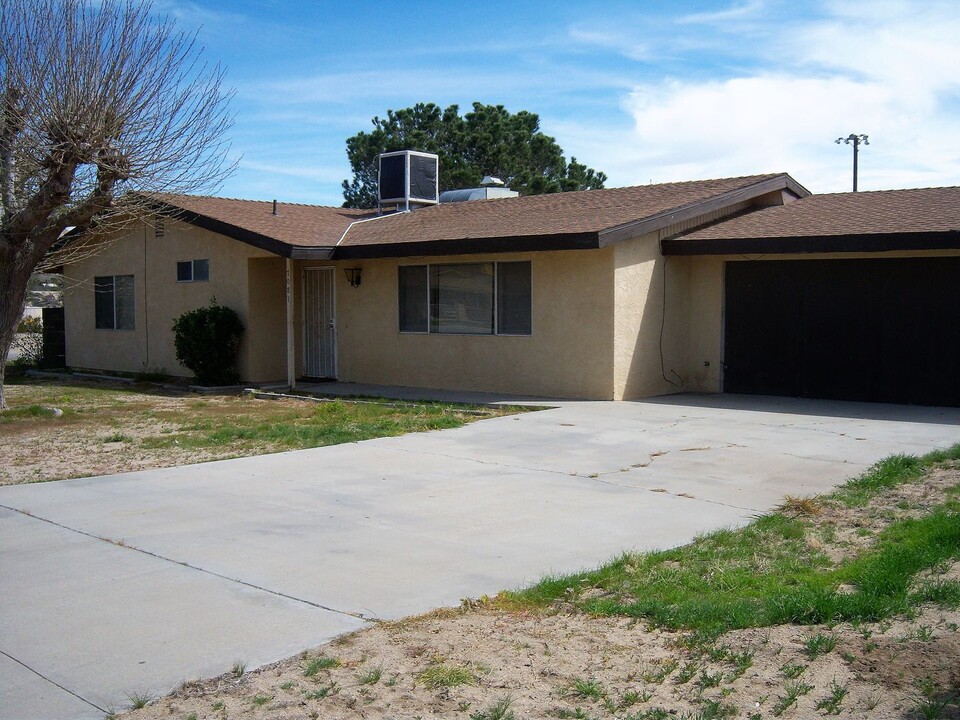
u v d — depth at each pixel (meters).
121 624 5.14
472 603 5.36
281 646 4.80
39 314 35.41
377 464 9.60
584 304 14.64
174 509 7.75
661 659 4.46
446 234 16.02
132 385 18.59
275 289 18.36
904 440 10.58
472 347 16.14
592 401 14.39
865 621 4.75
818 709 3.88
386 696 4.18
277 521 7.33
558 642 4.73
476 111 40.25
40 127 13.06
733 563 6.00
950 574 5.38
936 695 3.91
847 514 7.24
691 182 17.70
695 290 15.85
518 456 9.94
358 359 17.94
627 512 7.49
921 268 13.53
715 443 10.57
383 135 40.22
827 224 14.27
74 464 9.84
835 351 14.42
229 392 17.12
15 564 6.25
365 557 6.34
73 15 13.19
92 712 4.14
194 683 4.39
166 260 19.59
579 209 16.53
